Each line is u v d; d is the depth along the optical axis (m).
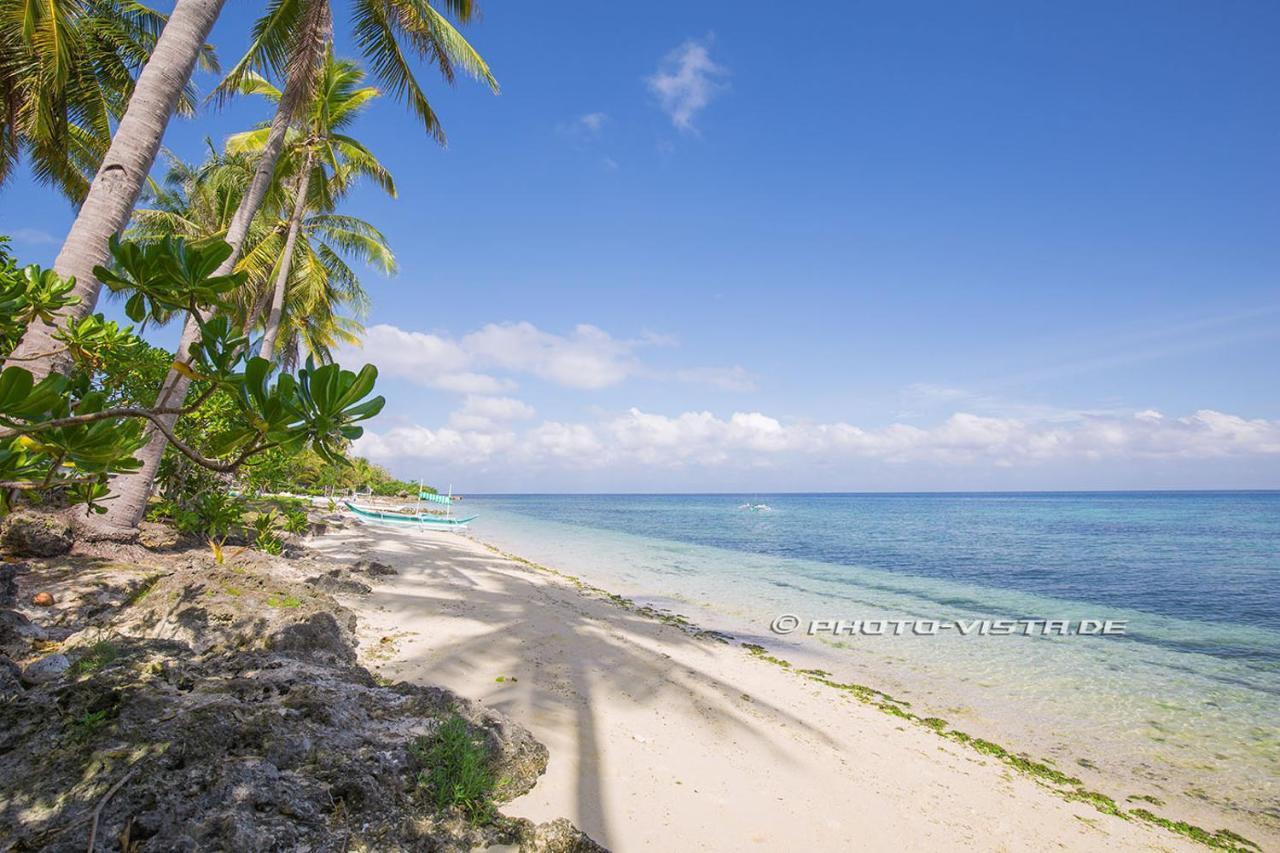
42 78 11.59
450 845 3.37
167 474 11.51
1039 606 17.47
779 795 5.27
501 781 4.38
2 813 2.84
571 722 6.07
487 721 4.80
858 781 5.86
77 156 15.98
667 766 5.43
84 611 6.46
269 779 3.31
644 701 7.04
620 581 19.98
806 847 4.52
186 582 6.63
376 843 3.20
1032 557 30.19
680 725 6.48
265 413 1.91
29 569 7.09
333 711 4.13
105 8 13.66
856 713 8.07
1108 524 58.88
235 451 2.07
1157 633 14.62
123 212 7.91
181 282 2.00
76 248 7.52
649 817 4.53
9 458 2.17
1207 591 20.44
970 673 10.91
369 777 3.56
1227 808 6.46
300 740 3.66
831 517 75.12
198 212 21.94
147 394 9.02
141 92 8.19
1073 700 9.67
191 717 3.51
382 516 31.31
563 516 76.00
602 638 9.77
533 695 6.66
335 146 18.00
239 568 7.65
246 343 2.13
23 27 10.66
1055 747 7.86
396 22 13.17
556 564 24.06
